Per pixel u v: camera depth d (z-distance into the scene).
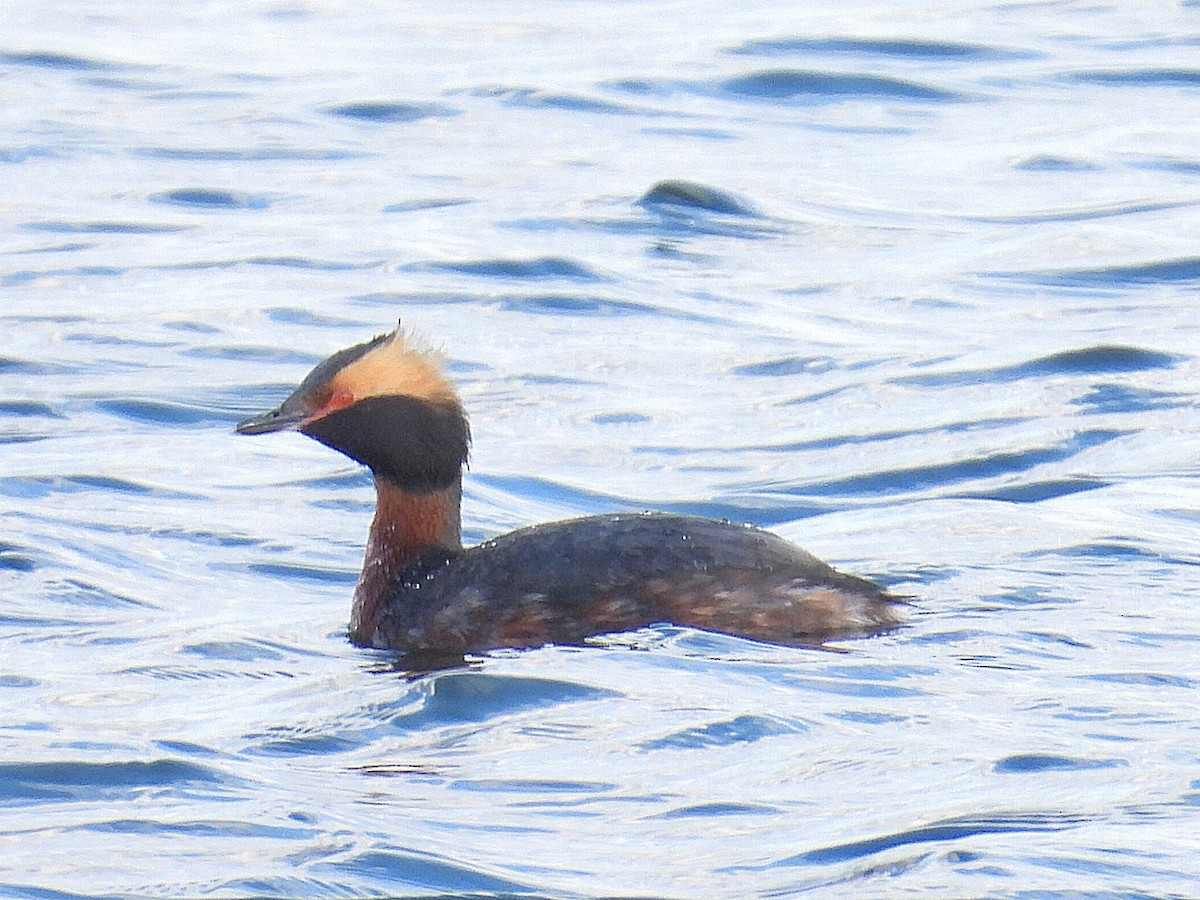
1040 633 12.17
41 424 17.53
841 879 8.84
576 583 12.49
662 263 22.75
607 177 26.22
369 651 12.50
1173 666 11.55
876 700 11.06
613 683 11.38
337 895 8.77
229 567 14.16
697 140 28.19
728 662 11.70
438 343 19.89
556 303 21.31
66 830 9.45
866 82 30.84
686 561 12.55
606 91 30.58
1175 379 18.22
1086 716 10.75
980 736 10.48
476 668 11.88
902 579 13.39
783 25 34.41
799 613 12.22
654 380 18.78
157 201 25.50
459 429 13.23
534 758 10.36
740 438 17.14
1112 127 28.45
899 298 21.36
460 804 9.77
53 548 14.23
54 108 30.12
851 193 25.50
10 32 35.41
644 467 16.53
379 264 22.69
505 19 36.34
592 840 9.32
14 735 10.71
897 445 16.80
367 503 15.62
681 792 9.87
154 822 9.55
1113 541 14.08
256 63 33.12
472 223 24.30
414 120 29.47
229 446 16.98
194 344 19.89
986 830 9.28
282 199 25.61
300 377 18.91
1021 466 16.25
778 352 19.52
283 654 12.37
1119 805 9.55
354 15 37.28
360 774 10.18
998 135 28.19
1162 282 21.77
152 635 12.66
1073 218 24.14
